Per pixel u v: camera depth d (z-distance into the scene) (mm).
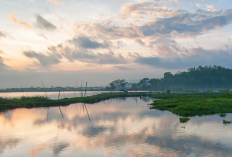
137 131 22156
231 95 65938
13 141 19656
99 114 36406
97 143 18266
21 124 28219
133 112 38031
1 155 15984
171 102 50062
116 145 17562
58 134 21953
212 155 14820
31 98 60531
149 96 96250
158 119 29312
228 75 187500
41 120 31203
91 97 77562
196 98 58219
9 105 49500
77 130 23531
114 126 25172
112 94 104562
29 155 15891
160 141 18250
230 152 15297
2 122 29859
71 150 16703
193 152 15453
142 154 15344
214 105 38406
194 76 190250
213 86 185750
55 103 56438
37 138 20516
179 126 23938
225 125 23844
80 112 39938
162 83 192625
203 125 24047
